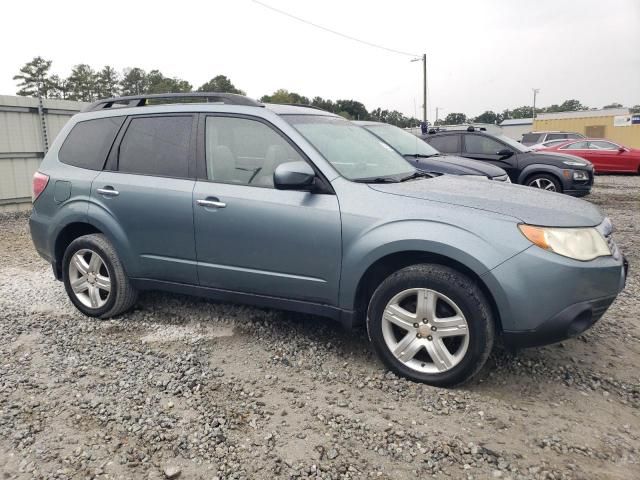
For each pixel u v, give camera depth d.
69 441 2.90
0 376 3.62
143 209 4.30
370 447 2.85
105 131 4.72
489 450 2.82
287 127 3.95
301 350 4.05
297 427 3.03
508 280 3.17
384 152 4.60
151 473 2.65
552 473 2.65
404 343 3.52
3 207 10.84
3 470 2.67
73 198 4.66
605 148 19.88
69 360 3.87
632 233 8.57
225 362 3.85
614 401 3.35
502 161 10.95
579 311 3.19
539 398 3.37
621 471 2.67
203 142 4.21
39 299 5.25
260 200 3.85
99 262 4.63
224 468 2.68
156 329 4.46
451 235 3.29
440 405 3.26
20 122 10.95
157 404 3.27
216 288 4.19
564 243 3.20
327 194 3.70
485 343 3.28
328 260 3.65
